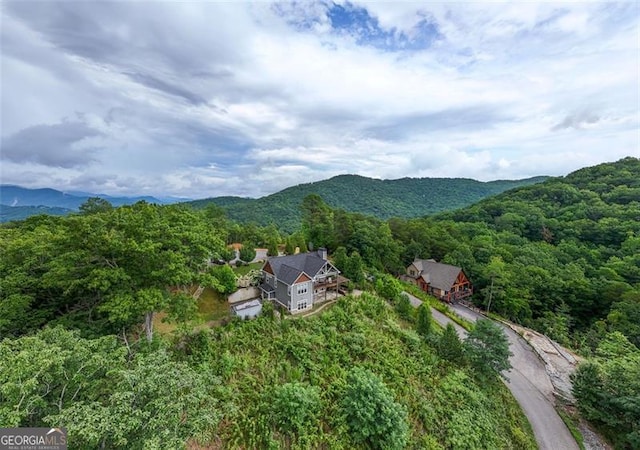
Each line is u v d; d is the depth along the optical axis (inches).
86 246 623.2
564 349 1289.4
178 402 377.7
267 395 635.5
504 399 902.4
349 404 655.8
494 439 743.1
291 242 1675.7
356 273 1365.7
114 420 331.0
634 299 1406.3
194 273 713.0
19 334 623.8
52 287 690.2
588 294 1569.9
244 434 562.9
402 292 1398.9
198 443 528.1
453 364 937.5
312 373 728.3
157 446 313.0
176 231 721.6
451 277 1667.1
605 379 852.6
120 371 377.1
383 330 999.0
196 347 713.6
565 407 928.9
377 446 631.2
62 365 388.8
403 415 660.1
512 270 1817.2
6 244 797.9
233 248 1683.1
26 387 336.2
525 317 1569.9
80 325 651.5
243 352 750.5
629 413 756.0
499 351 915.4
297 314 1043.9
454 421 747.4
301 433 589.0
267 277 1212.5
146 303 584.4
